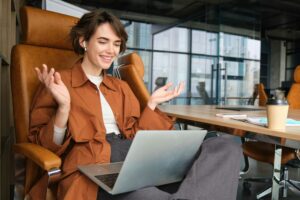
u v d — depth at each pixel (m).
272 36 11.27
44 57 1.47
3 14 1.82
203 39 7.62
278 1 7.55
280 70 11.92
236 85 7.27
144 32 7.19
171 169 1.00
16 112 1.32
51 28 1.50
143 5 7.10
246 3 7.45
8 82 1.71
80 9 2.15
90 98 1.25
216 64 7.33
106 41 1.27
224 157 0.98
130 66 1.60
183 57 7.64
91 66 1.33
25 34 1.45
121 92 1.41
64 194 0.99
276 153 1.46
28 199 1.15
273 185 1.49
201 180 0.91
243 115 1.57
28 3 2.93
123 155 1.19
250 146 2.12
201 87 7.47
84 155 1.11
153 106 1.42
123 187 0.89
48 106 1.20
